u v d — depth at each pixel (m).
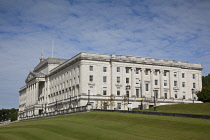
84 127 55.84
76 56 128.62
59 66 146.62
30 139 50.69
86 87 122.25
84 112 88.56
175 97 138.75
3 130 70.06
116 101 124.75
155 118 57.12
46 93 160.62
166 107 96.75
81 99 119.81
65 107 133.50
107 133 47.44
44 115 114.94
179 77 140.88
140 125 52.50
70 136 49.56
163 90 136.25
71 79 132.50
